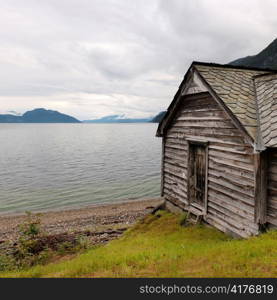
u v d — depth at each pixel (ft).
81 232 49.49
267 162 21.42
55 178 121.90
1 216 73.10
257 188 21.34
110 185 109.50
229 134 25.27
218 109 26.91
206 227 29.07
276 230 20.48
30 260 30.37
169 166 37.99
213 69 30.83
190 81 31.09
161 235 30.99
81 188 104.78
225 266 16.88
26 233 36.91
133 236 33.30
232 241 22.62
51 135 473.26
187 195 33.06
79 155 200.34
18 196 93.50
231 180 25.22
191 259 19.57
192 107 31.91
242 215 23.79
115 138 394.73
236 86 28.25
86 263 21.80
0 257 30.58
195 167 32.04
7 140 347.56
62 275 19.62
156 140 354.33
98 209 77.66
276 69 35.78
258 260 16.83
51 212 75.72
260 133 21.20
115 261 21.24
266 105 24.29
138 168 146.30
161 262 19.72
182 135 34.32
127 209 76.54
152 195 95.20
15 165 156.66
